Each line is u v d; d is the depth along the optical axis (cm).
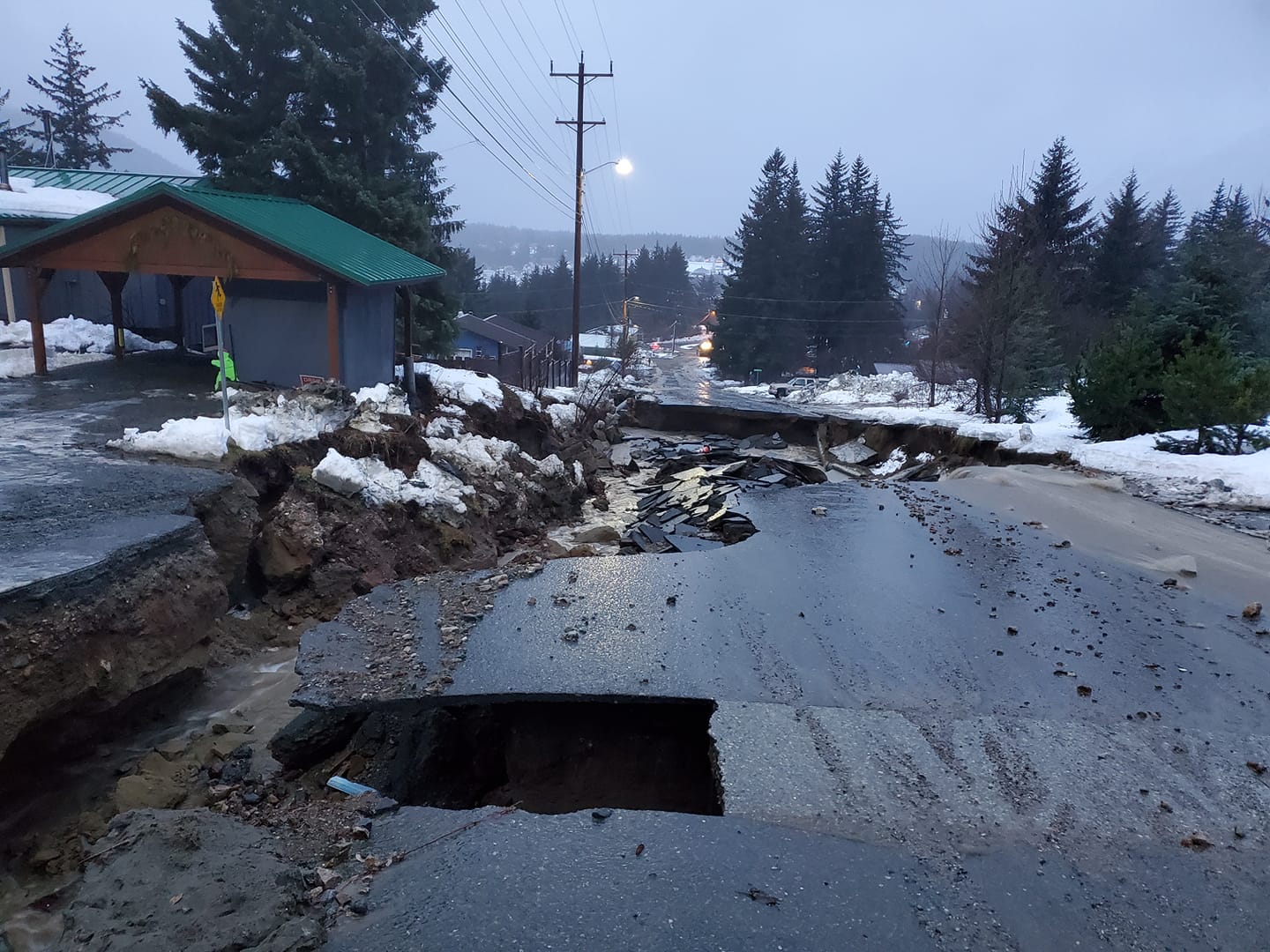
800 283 6569
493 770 594
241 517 855
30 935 446
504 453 1440
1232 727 526
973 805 435
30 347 1631
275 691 726
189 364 1605
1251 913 363
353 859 402
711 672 581
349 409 1219
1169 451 1380
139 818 424
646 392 3064
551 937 339
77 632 564
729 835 409
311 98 2386
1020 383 2400
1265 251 1994
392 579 963
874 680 578
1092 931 350
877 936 343
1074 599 756
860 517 1064
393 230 2367
